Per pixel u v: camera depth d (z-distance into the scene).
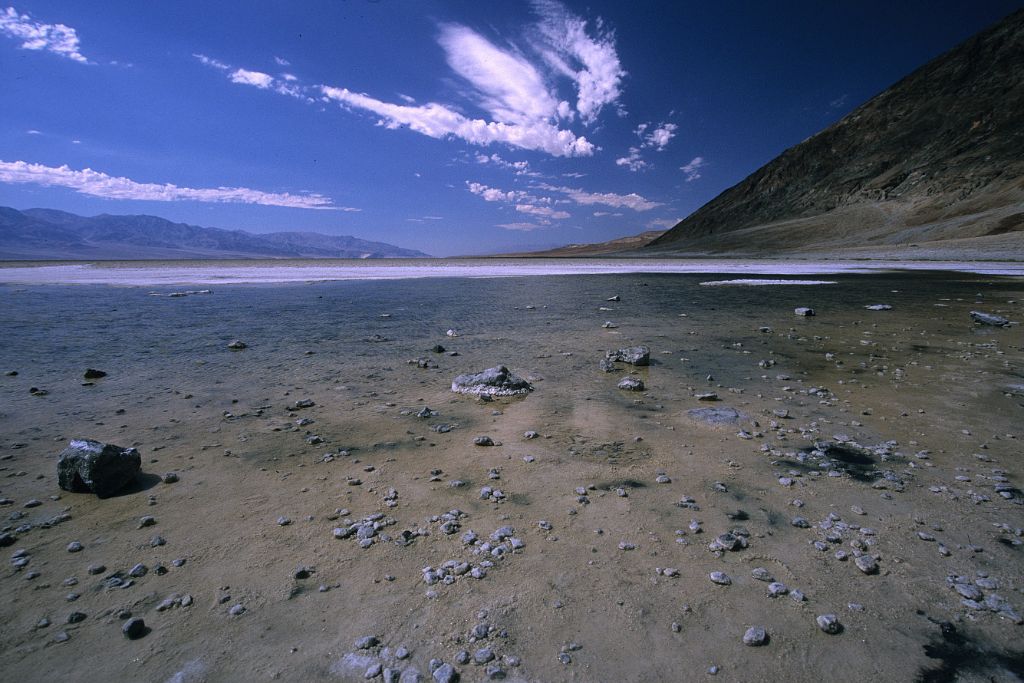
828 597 3.71
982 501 5.05
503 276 47.88
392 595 3.74
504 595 3.74
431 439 6.92
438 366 11.35
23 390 9.34
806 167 177.00
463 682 2.97
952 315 18.75
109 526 4.69
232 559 4.18
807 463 6.03
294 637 3.33
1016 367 10.65
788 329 16.09
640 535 4.53
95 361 11.83
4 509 4.99
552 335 15.37
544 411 8.14
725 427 7.31
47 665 3.09
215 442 6.81
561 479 5.66
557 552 4.28
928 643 3.28
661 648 3.25
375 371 10.91
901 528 4.59
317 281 40.53
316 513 4.92
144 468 5.98
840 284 34.31
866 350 12.66
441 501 5.16
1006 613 3.52
